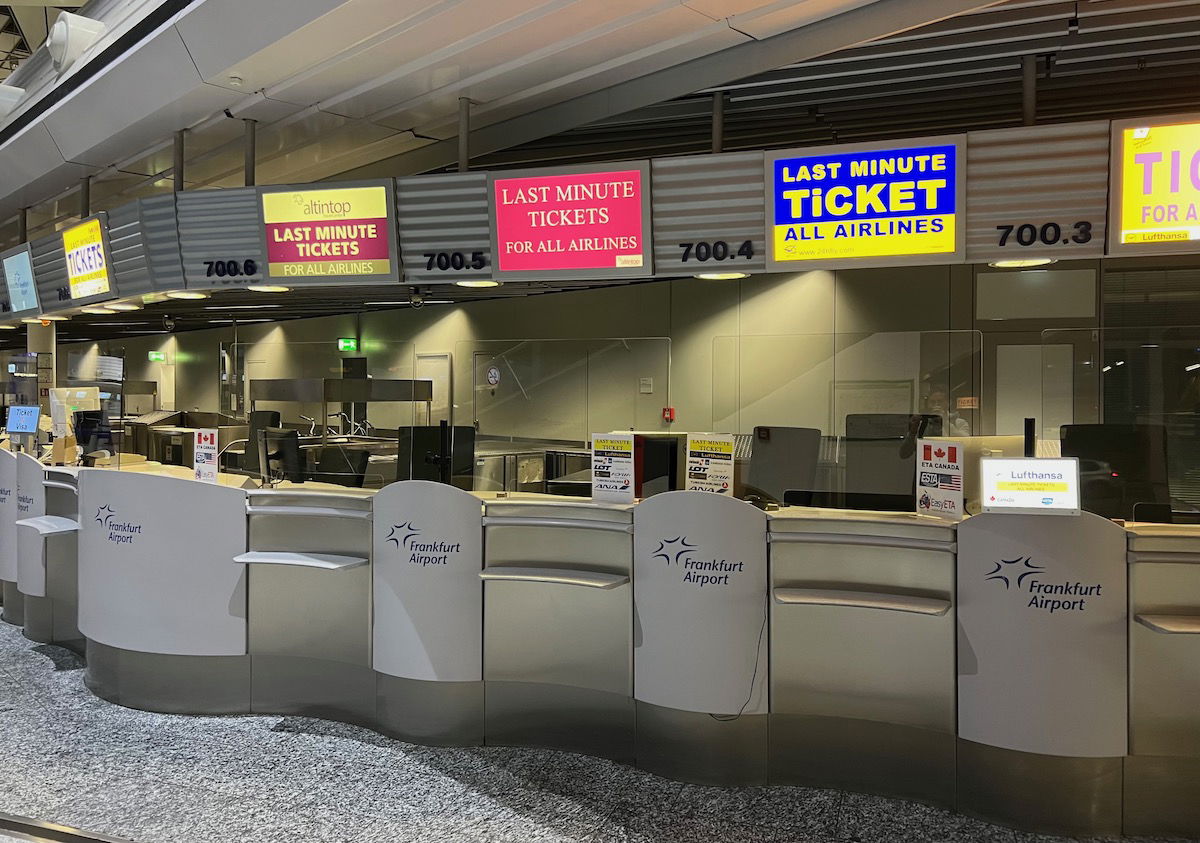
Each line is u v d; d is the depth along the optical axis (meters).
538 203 3.95
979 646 2.78
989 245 3.46
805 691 3.03
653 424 4.62
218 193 4.50
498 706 3.48
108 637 3.93
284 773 3.22
